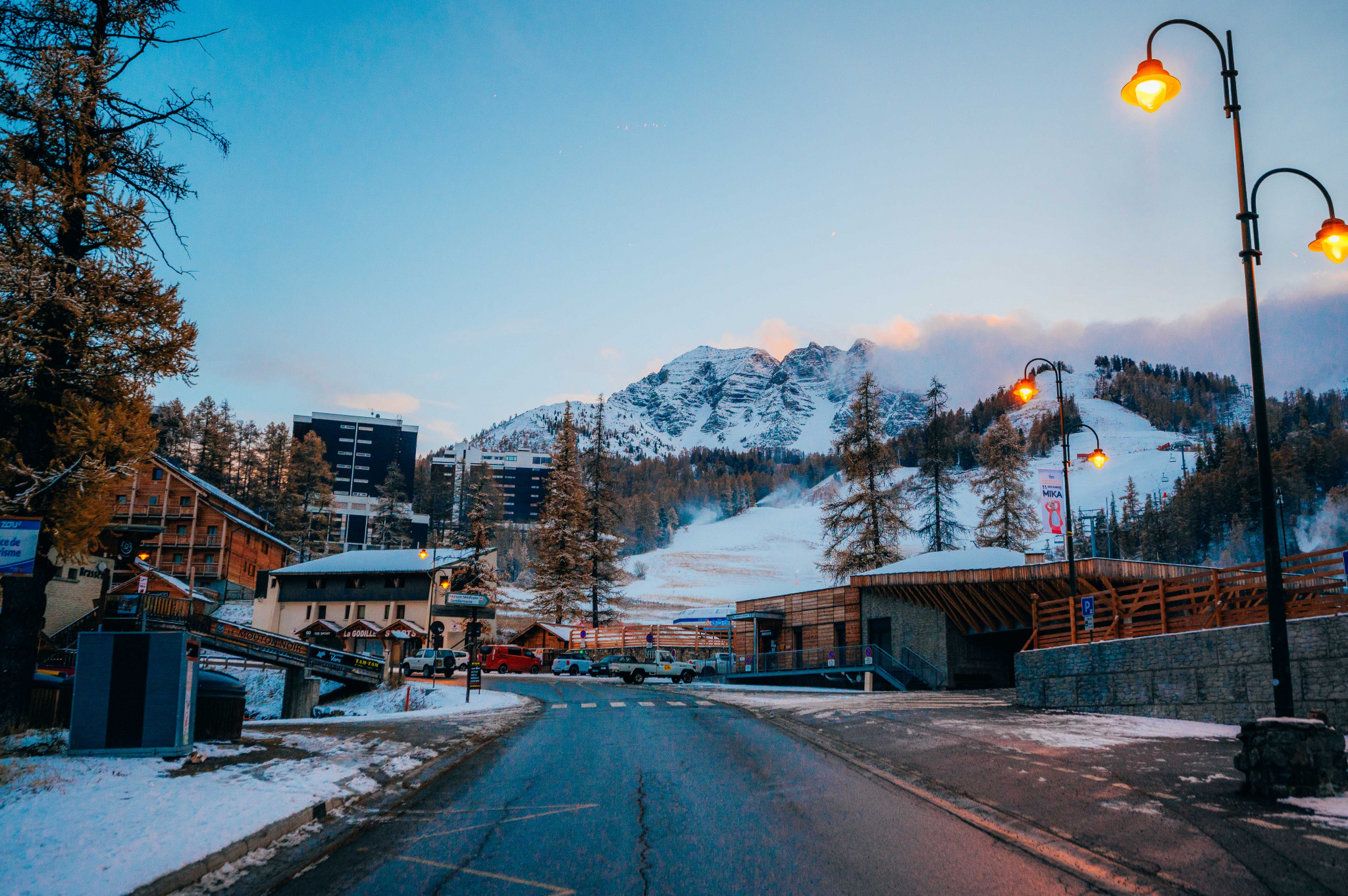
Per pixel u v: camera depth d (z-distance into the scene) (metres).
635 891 7.23
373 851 8.82
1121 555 160.75
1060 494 30.95
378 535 131.88
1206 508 160.12
